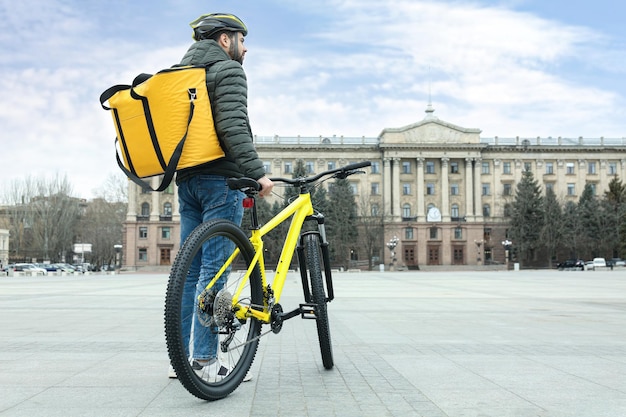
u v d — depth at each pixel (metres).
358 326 7.58
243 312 3.29
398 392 3.46
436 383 3.75
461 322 8.16
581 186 81.31
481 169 80.81
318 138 84.50
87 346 5.42
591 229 76.12
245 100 3.45
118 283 26.16
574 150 81.06
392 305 11.69
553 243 75.25
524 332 6.91
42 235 71.38
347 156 80.88
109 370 4.09
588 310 10.44
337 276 42.59
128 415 2.83
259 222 3.66
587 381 3.84
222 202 3.56
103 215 81.25
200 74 3.33
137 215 78.62
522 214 75.69
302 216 4.03
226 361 3.42
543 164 81.38
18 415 2.82
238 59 3.83
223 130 3.36
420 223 78.56
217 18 3.71
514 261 79.25
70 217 74.19
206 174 3.53
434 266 76.44
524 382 3.79
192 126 3.28
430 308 10.90
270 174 80.75
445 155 79.06
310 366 4.39
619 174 81.50
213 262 3.17
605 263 67.38
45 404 3.04
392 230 78.62
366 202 77.00
